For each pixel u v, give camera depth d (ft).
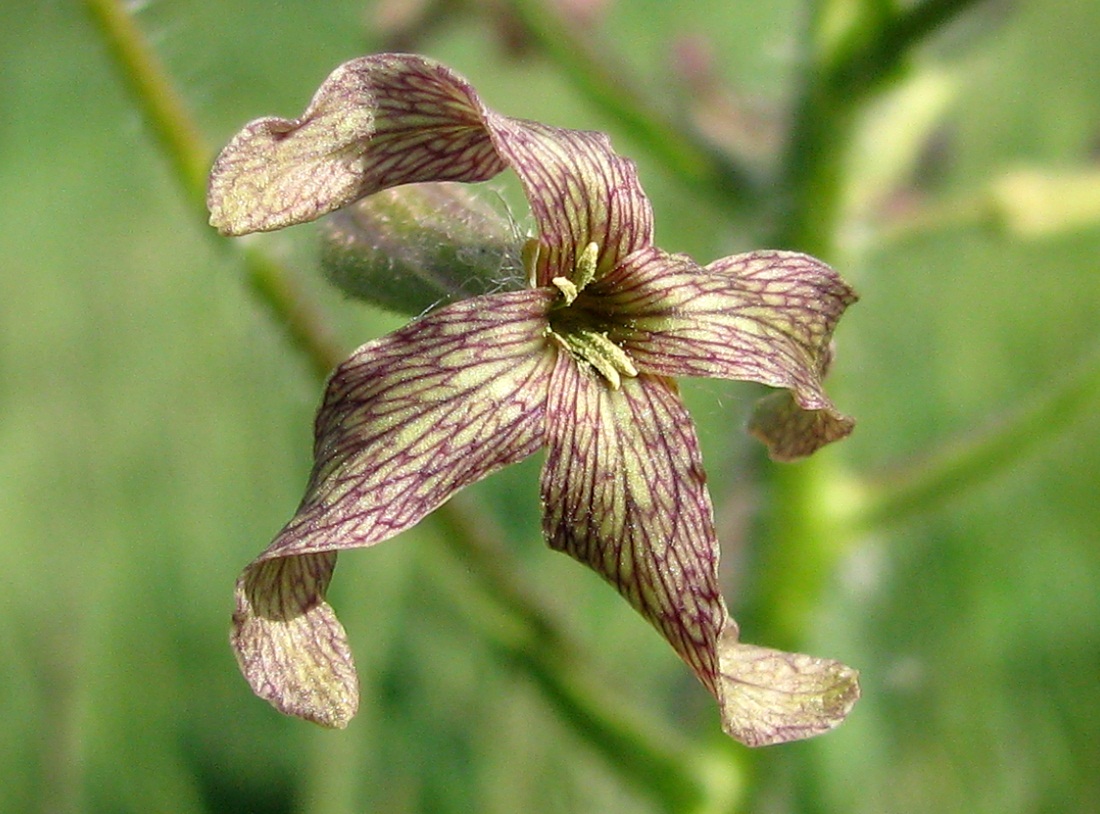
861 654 0.37
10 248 0.47
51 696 0.40
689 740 0.31
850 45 0.29
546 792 0.38
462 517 0.28
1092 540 0.43
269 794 0.39
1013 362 0.47
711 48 0.35
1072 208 0.31
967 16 0.32
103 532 0.42
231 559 0.42
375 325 0.37
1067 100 0.53
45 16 0.51
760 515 0.30
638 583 0.22
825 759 0.34
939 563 0.41
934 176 0.36
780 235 0.30
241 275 0.27
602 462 0.22
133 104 0.27
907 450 0.45
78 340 0.44
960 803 0.39
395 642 0.37
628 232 0.24
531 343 0.23
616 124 0.31
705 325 0.23
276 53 0.49
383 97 0.22
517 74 0.45
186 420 0.43
